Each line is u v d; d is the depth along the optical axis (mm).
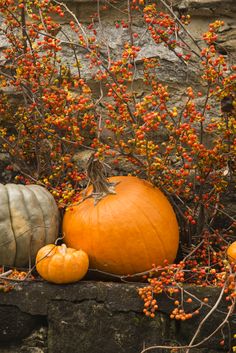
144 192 4004
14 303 3691
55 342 3664
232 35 4777
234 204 4500
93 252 3883
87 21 4902
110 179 4129
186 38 4789
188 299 3590
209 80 4043
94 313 3654
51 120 4102
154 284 3611
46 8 4457
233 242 4215
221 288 3629
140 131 3818
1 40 4746
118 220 3875
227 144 4242
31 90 4316
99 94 4734
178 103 4691
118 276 3848
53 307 3672
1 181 4711
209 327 3617
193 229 4355
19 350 3699
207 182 4477
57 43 4156
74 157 4633
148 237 3893
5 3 4309
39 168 4438
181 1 4820
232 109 4113
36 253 3990
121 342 3627
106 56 4781
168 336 3639
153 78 4371
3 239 3891
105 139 4633
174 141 4070
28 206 3971
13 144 4625
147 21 4137
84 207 3996
